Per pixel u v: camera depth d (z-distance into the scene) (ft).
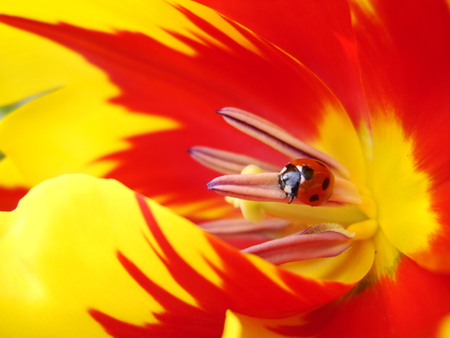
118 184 0.49
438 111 0.53
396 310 0.53
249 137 0.63
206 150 0.61
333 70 0.59
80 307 0.51
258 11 0.58
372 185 0.58
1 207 0.62
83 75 0.61
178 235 0.48
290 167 0.55
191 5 0.55
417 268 0.54
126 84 0.62
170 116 0.63
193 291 0.50
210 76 0.61
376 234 0.57
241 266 0.48
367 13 0.53
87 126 0.62
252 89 0.61
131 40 0.59
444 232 0.53
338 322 0.53
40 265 0.50
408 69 0.54
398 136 0.56
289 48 0.59
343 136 0.59
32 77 0.61
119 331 0.51
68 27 0.59
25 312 0.51
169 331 0.51
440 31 0.51
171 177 0.63
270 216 0.58
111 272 0.50
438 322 0.51
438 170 0.54
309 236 0.56
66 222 0.50
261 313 0.51
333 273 0.57
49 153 0.62
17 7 0.58
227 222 0.62
